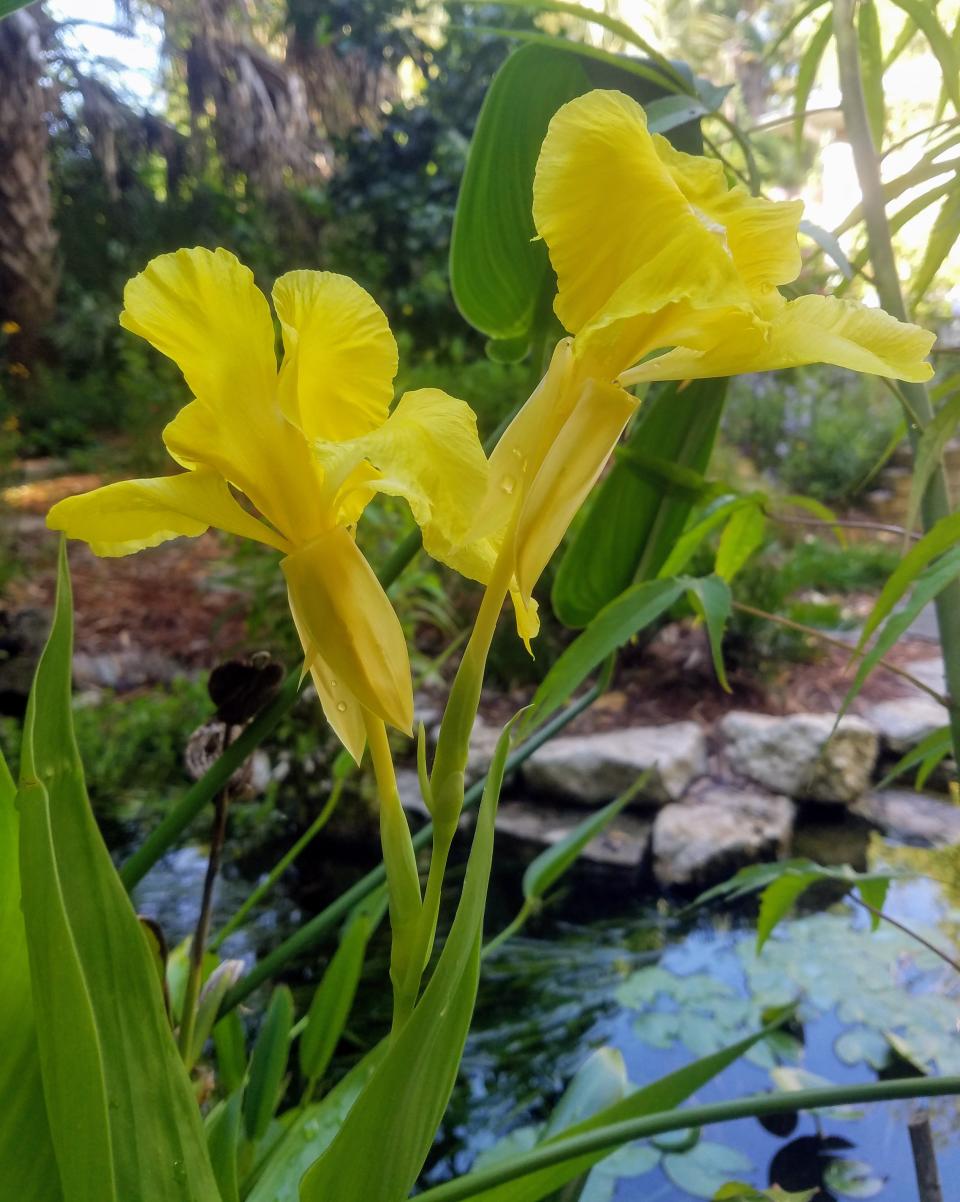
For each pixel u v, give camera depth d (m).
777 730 1.34
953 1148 0.74
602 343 0.22
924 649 1.68
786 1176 0.72
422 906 0.23
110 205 3.65
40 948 0.21
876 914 0.48
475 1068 0.87
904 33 0.48
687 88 0.42
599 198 0.21
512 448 0.22
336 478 0.21
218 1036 0.50
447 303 2.73
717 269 0.20
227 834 1.25
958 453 1.90
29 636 1.67
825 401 2.52
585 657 0.41
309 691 1.23
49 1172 0.23
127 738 1.37
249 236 3.36
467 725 0.22
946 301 2.39
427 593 1.55
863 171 0.42
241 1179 0.39
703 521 0.48
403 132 2.98
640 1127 0.31
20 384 2.98
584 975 1.01
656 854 1.21
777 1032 0.88
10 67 3.01
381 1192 0.23
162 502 0.23
